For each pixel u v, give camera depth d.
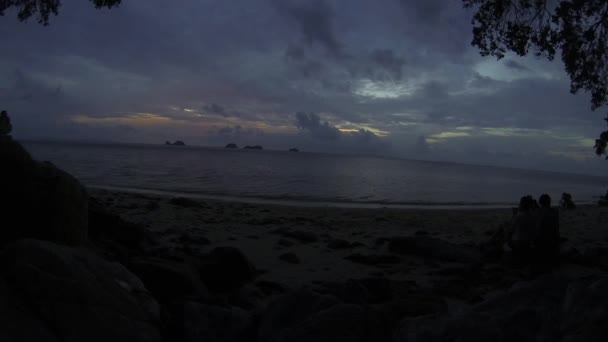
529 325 3.53
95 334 3.31
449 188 53.94
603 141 15.79
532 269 8.97
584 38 9.73
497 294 4.20
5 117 6.56
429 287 7.63
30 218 4.48
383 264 9.47
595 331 3.05
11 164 4.47
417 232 15.18
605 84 10.38
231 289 6.84
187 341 3.94
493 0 9.64
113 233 7.89
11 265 3.38
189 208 18.75
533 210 9.73
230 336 4.13
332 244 11.23
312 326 3.86
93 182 33.66
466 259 10.08
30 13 11.52
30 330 3.04
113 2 11.05
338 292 5.52
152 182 36.22
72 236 4.84
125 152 121.38
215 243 10.85
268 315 4.22
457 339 3.51
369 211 23.66
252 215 18.55
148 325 3.76
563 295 3.82
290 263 9.19
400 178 68.81
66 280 3.42
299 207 23.94
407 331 3.89
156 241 8.65
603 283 3.43
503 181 95.00
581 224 19.83
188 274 5.76
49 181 4.72
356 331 3.87
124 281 4.16
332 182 50.00
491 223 20.17
